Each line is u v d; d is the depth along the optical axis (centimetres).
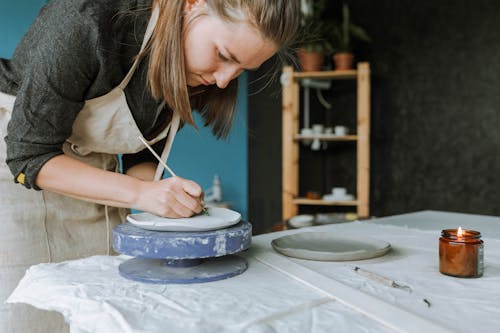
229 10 84
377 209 360
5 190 117
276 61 125
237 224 92
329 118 384
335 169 386
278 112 353
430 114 330
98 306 67
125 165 138
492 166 306
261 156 367
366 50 359
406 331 57
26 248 119
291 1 87
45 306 74
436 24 324
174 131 130
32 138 92
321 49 320
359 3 362
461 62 315
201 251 81
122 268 86
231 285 78
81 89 96
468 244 82
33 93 89
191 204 89
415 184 340
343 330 59
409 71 338
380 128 356
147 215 94
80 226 131
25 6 258
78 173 93
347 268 88
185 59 95
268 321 62
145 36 99
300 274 82
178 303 68
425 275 84
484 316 63
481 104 309
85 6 89
